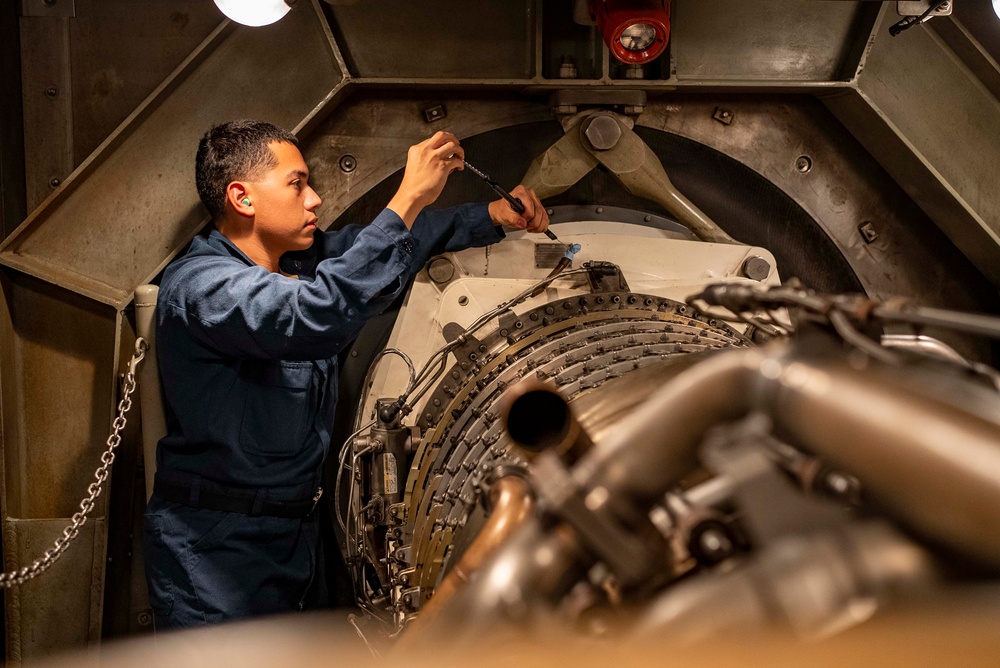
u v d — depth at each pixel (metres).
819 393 0.82
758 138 2.89
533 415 1.15
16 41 2.58
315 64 2.53
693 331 2.25
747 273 2.64
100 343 2.52
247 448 2.25
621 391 1.55
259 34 2.50
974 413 0.74
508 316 2.37
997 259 2.83
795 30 2.71
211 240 2.35
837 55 2.73
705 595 0.84
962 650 0.66
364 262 2.14
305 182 2.37
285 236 2.34
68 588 2.52
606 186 2.87
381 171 2.72
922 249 2.99
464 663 0.85
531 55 2.61
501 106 2.75
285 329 2.10
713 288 1.44
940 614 0.71
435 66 2.60
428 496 2.07
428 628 1.06
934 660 0.65
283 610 2.33
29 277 2.47
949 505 0.70
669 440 0.90
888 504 0.78
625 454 0.91
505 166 2.83
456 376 2.33
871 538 0.82
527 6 2.61
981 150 2.77
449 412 2.20
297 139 2.53
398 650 1.15
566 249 2.58
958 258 3.00
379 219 2.20
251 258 2.37
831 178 2.94
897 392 0.78
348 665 0.91
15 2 2.56
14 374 2.49
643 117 2.81
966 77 2.75
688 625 0.82
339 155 2.71
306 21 2.51
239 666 2.00
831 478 0.88
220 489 2.26
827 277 3.02
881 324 1.12
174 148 2.49
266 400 2.27
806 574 0.81
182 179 2.50
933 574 0.77
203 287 2.15
